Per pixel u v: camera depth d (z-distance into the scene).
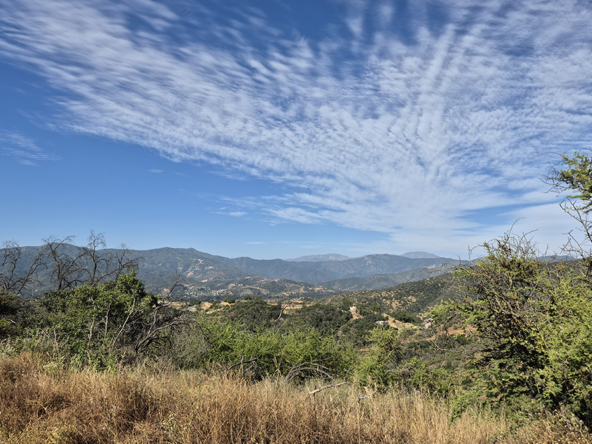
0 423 3.65
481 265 5.84
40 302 20.84
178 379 5.75
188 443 3.19
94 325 8.69
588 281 5.08
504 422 4.69
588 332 3.87
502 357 5.67
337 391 5.47
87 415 3.91
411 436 3.74
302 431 3.45
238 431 3.48
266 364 9.56
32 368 5.57
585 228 5.01
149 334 9.34
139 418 3.91
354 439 3.52
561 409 4.16
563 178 5.23
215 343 10.32
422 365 8.16
